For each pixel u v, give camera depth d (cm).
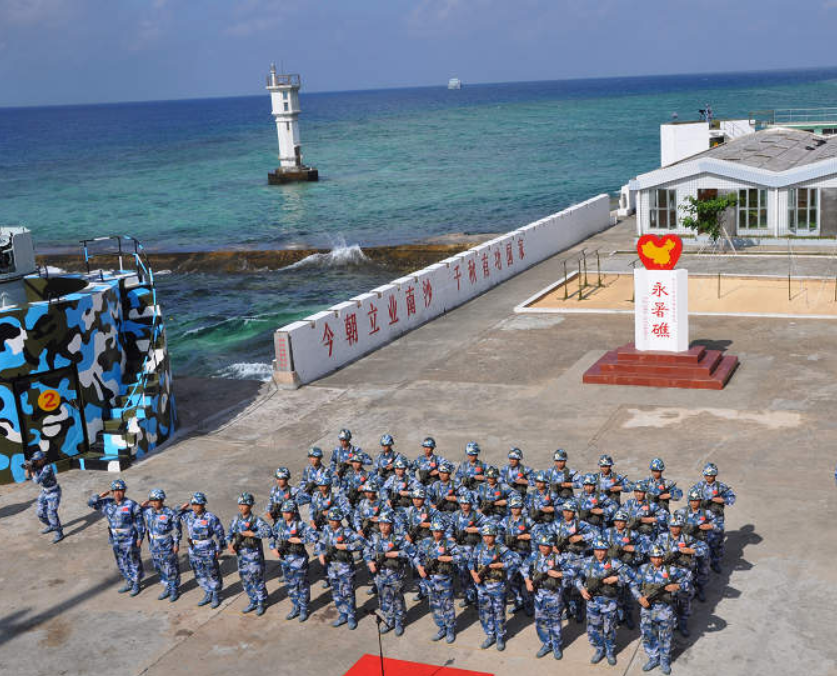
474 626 1431
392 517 1448
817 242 4106
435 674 1306
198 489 2012
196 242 7481
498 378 2631
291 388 2680
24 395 2128
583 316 3234
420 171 11750
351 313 2938
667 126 5625
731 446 2009
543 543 1311
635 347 2566
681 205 4397
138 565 1595
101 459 2169
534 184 9731
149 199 10562
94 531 1862
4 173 15662
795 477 1831
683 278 2472
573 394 2439
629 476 1894
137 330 2533
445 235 6862
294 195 10062
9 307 2094
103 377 2277
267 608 1526
